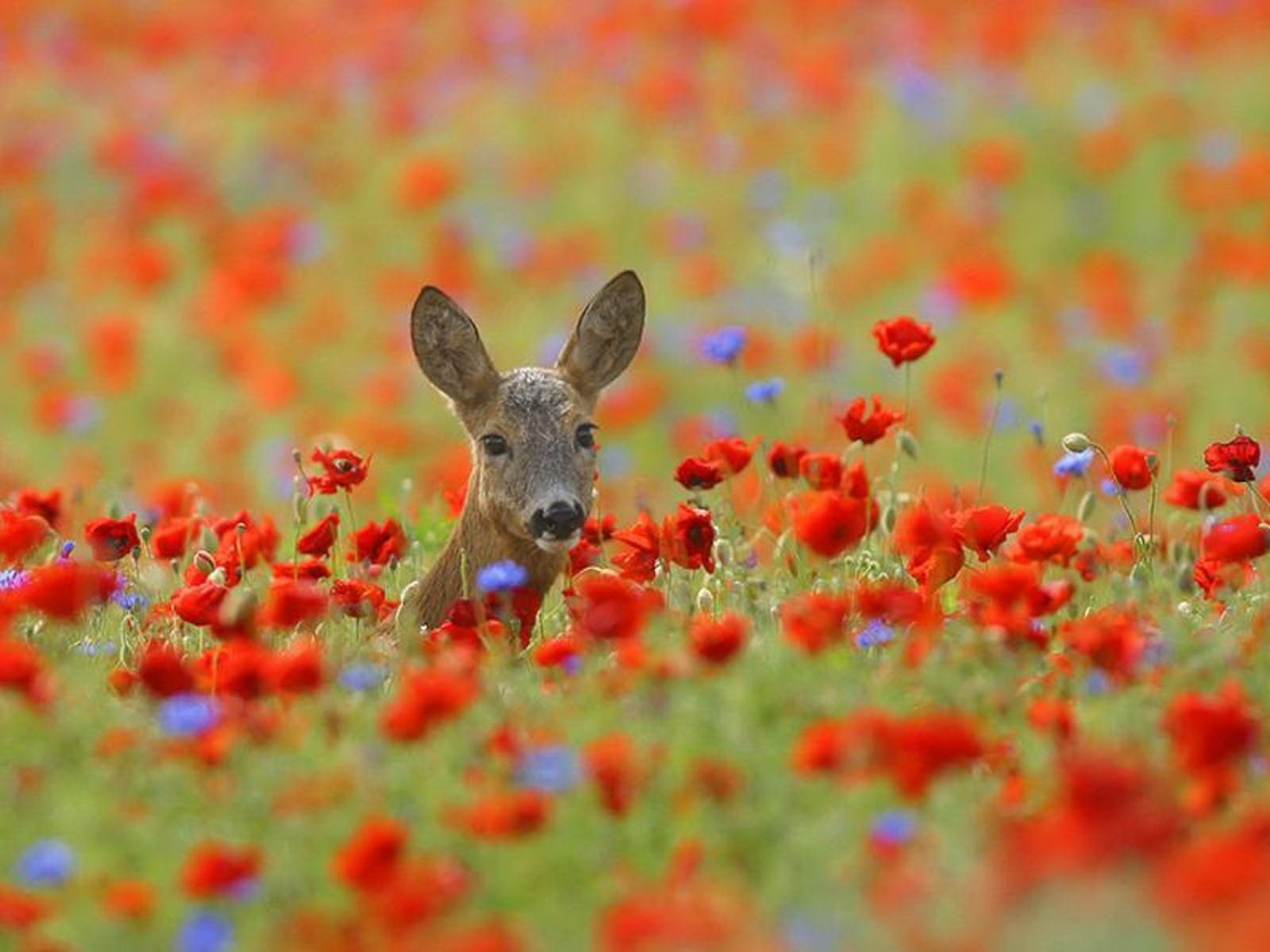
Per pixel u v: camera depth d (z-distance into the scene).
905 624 10.20
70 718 9.10
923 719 8.15
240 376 24.31
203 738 8.41
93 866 7.93
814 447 19.56
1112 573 11.86
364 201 30.31
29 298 27.31
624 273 13.28
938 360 24.69
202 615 10.01
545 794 7.99
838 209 29.30
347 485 12.02
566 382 13.02
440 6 37.09
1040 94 31.88
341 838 7.95
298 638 11.05
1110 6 34.78
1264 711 9.34
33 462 23.03
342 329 26.16
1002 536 10.81
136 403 24.55
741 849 7.93
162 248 28.08
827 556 10.32
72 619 9.92
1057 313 25.73
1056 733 8.66
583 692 9.33
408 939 7.20
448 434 23.55
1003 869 7.09
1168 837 6.96
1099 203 29.33
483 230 29.58
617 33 34.28
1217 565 10.88
